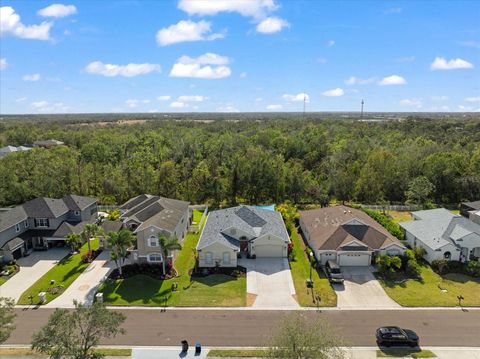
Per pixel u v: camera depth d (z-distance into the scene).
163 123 167.25
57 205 49.44
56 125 186.25
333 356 22.88
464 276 38.75
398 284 37.09
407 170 69.50
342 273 39.19
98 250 45.50
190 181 67.38
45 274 39.88
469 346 27.70
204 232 46.09
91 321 22.84
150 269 39.97
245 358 26.53
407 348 27.45
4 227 42.66
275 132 102.00
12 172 67.94
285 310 32.72
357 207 61.12
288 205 60.09
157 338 28.88
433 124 142.00
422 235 44.31
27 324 30.86
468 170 68.31
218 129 134.75
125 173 69.81
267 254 43.56
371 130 122.94
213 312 32.53
